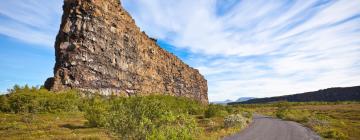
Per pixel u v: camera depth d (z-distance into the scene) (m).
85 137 26.58
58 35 82.19
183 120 22.22
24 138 26.62
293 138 25.91
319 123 40.81
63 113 56.12
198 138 23.03
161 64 125.81
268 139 24.98
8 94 60.12
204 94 187.75
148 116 19.97
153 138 18.19
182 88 146.50
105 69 82.69
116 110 20.42
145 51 110.56
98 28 81.81
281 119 60.62
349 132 33.09
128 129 19.25
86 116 41.00
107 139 25.62
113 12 90.69
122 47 92.94
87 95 72.19
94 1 81.94
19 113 52.00
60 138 26.42
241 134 28.91
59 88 69.62
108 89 82.00
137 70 101.31
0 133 30.38
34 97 57.94
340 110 98.00
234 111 81.19
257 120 55.22
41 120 43.94
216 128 35.38
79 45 76.12
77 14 77.81
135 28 105.00
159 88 119.50
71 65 73.25
